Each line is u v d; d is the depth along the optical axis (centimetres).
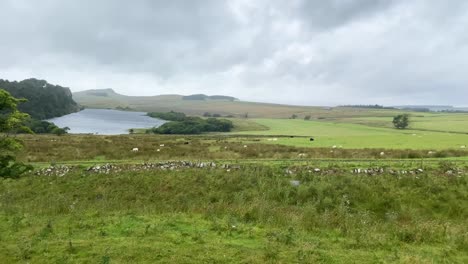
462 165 2864
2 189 2559
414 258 1157
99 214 1691
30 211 1838
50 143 4828
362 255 1182
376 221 1870
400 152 3641
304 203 2297
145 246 1179
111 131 12825
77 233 1335
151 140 6109
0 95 1351
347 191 2433
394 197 2373
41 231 1343
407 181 2545
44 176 2789
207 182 2620
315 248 1226
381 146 4322
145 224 1465
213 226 1436
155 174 2784
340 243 1303
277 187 2498
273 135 8988
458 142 4647
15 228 1402
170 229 1398
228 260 1095
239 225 1470
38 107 18238
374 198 2377
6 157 1464
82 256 1102
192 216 1638
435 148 3925
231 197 2427
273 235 1335
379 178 2594
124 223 1482
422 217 2130
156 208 1912
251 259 1098
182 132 13150
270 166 2900
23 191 2536
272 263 1081
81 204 2125
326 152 3859
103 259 1040
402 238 1397
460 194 2373
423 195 2395
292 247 1225
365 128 12675
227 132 13275
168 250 1151
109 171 2867
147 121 19912
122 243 1209
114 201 2284
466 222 2014
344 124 15350
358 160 3177
